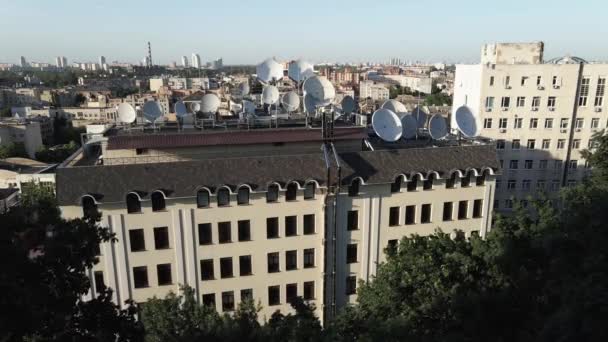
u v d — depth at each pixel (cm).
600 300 1825
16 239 1633
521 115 7088
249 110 5556
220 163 3947
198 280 4056
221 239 4038
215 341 2383
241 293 4194
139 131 4584
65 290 1764
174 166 3866
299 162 4097
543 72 6956
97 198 3638
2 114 19788
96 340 1834
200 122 4919
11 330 1462
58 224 1825
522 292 2766
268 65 6231
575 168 7356
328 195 4081
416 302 2819
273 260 4216
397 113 5606
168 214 3847
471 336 2595
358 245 4381
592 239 2458
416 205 4466
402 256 3147
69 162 4353
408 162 4369
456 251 3138
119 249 3812
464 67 7456
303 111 5494
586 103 7125
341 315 2962
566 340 1891
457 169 4462
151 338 2434
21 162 11981
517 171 7281
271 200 4075
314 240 4250
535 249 3089
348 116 5522
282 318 3045
